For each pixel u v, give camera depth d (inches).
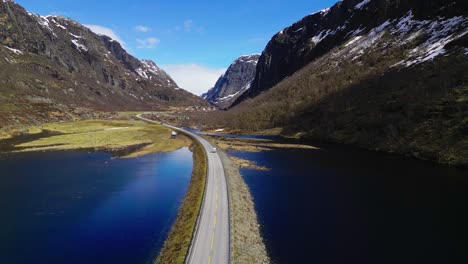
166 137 4948.3
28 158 3105.3
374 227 1401.3
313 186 2062.0
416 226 1395.2
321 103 5324.8
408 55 5182.1
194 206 1617.9
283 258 1150.3
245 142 4387.3
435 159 2578.7
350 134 3919.8
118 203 1819.6
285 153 3385.8
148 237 1371.8
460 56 3806.6
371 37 7199.8
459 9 5334.6
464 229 1350.9
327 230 1382.9
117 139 4439.0
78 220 1568.7
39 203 1820.9
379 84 4589.1
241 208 1615.4
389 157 2903.5
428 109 3169.3
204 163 2775.6
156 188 2130.9
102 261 1171.3
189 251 1112.8
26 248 1284.4
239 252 1149.1
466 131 2618.1
